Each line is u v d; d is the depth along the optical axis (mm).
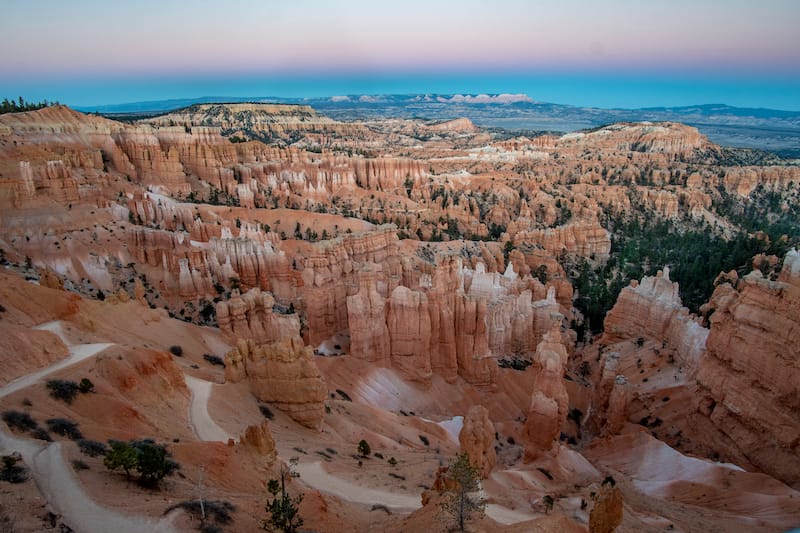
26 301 46344
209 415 41188
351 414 56750
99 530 20984
